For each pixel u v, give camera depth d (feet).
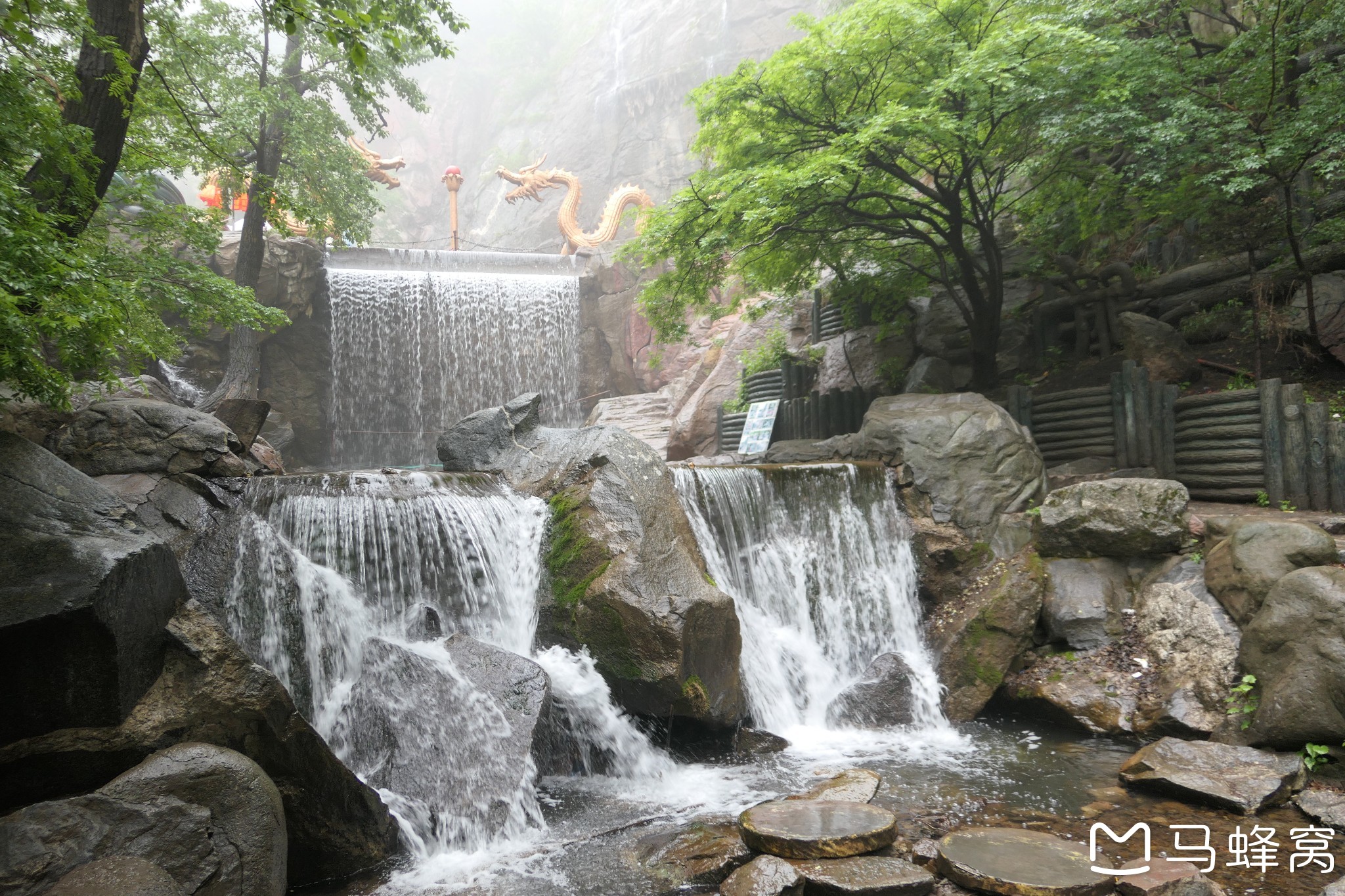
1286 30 33.27
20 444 16.15
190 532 21.02
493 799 18.80
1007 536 32.32
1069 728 26.37
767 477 30.53
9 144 19.88
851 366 50.96
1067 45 33.71
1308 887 15.87
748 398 60.13
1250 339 39.19
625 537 24.14
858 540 32.42
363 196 61.82
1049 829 18.80
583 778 22.75
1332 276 36.52
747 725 26.27
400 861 17.67
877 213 44.09
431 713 20.18
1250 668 23.26
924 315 52.37
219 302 34.78
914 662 30.30
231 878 13.62
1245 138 33.53
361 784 17.29
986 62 34.12
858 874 15.94
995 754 24.43
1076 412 38.29
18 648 13.76
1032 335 47.73
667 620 22.52
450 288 75.97
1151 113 35.60
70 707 14.28
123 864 12.48
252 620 20.74
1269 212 36.68
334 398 70.85
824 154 35.68
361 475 24.50
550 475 27.22
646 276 79.97
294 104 55.67
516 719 20.11
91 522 15.78
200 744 14.75
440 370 75.51
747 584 28.96
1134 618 27.84
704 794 21.45
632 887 16.40
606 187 153.79
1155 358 39.52
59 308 15.71
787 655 28.73
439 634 23.53
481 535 24.82
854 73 38.52
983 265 53.31
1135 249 49.47
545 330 80.12
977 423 34.35
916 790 21.40
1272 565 24.58
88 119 23.65
